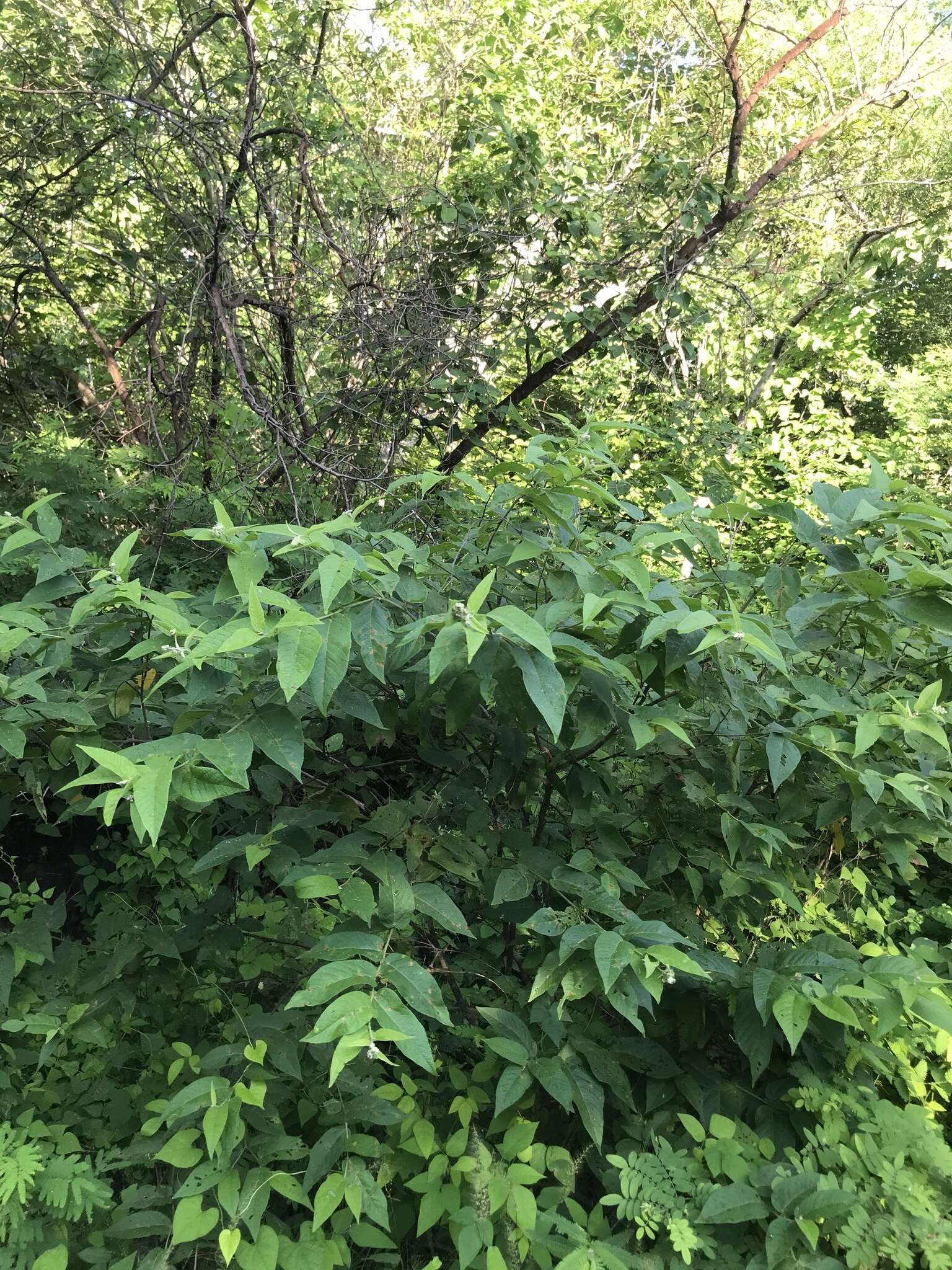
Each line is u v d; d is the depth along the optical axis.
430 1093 1.86
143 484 4.20
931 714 1.52
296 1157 1.53
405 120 6.02
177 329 5.04
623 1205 1.47
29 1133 1.63
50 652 1.66
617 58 7.48
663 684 1.57
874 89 6.40
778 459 8.43
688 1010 1.73
